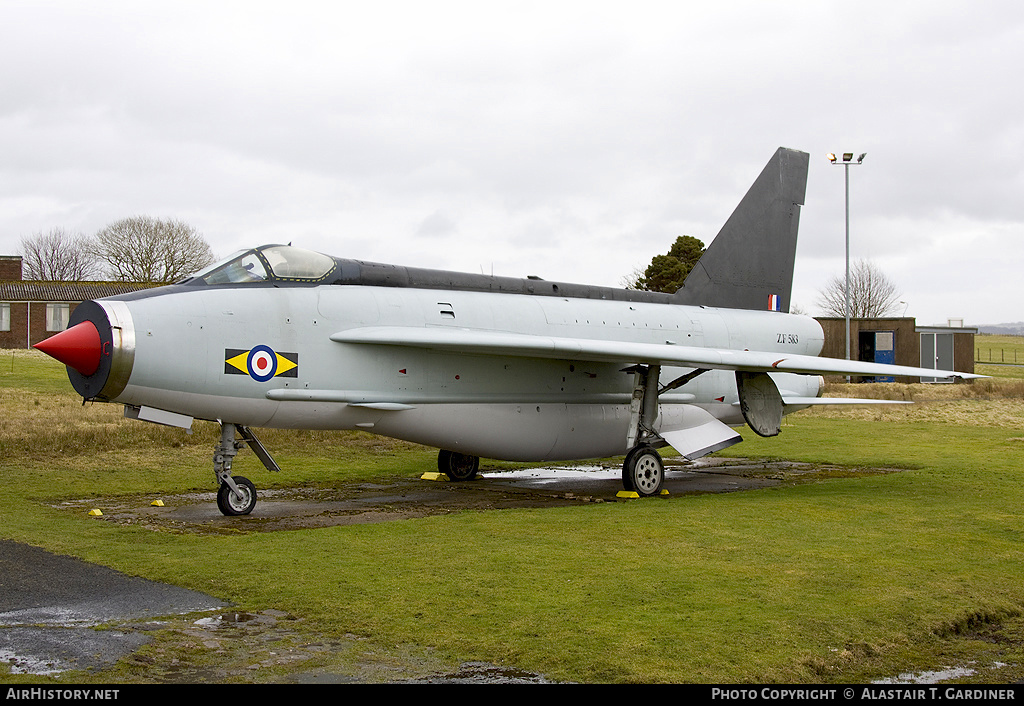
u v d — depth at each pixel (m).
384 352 12.19
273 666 5.39
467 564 7.91
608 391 14.39
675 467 17.12
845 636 6.02
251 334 11.15
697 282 16.75
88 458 15.02
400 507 11.63
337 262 12.49
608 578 7.42
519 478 15.39
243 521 10.37
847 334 36.03
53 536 8.99
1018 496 12.45
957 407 31.44
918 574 7.64
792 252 17.95
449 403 12.77
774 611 6.51
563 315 14.20
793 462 17.77
